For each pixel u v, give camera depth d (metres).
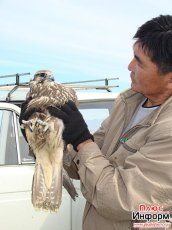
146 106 1.64
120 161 1.55
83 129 1.52
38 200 1.47
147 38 1.53
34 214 2.53
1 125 2.65
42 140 1.49
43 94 1.55
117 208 1.43
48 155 1.50
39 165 1.50
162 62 1.51
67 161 1.61
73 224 2.62
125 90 1.75
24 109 1.57
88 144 1.52
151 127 1.50
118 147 1.63
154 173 1.42
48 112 1.50
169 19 1.54
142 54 1.54
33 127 1.48
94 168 1.49
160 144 1.44
